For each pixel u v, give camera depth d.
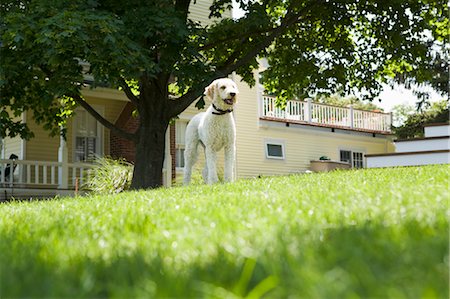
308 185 5.77
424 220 2.72
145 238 2.84
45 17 9.05
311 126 22.06
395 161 15.10
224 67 11.88
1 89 11.20
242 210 3.69
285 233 2.53
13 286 1.67
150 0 10.08
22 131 11.88
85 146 16.19
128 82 14.00
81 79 9.70
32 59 9.48
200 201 4.63
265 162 20.55
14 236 3.26
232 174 9.17
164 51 10.10
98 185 13.09
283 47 13.72
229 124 9.01
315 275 1.54
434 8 13.44
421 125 25.20
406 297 1.34
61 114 13.20
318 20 13.30
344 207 3.52
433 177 5.61
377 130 24.41
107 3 10.03
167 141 16.06
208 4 20.20
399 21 13.09
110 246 2.62
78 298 1.57
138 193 6.86
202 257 2.16
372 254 1.94
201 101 10.38
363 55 14.03
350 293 1.37
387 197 3.89
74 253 2.48
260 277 1.71
